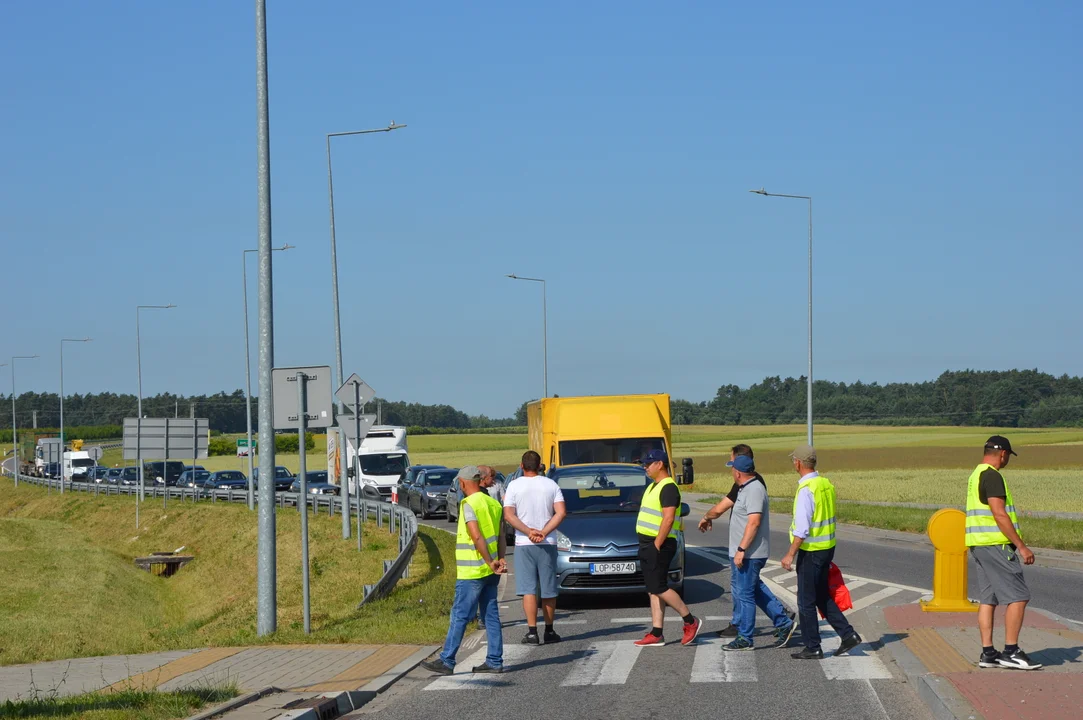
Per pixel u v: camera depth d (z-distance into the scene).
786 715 7.93
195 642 13.02
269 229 13.16
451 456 90.06
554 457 19.72
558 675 9.81
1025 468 59.03
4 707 8.32
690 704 8.42
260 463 13.08
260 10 13.08
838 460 70.75
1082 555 18.50
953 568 12.18
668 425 21.17
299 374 13.05
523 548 11.62
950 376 158.00
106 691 9.20
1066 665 8.82
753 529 10.62
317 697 8.59
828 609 10.24
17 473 74.94
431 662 10.01
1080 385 141.25
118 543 41.75
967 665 9.02
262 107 13.09
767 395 166.12
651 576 11.18
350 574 21.62
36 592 23.27
